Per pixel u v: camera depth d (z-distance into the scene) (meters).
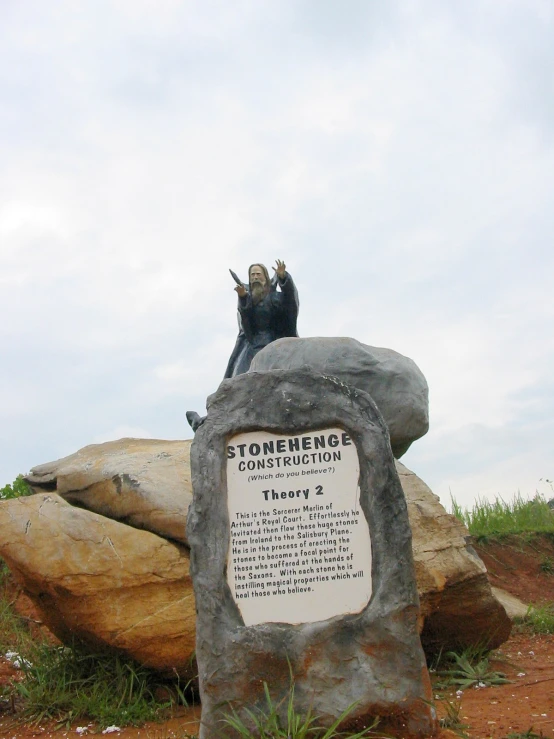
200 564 2.49
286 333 4.79
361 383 3.62
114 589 3.13
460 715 2.64
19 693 3.10
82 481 3.54
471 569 3.41
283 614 2.43
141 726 2.82
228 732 2.33
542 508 7.00
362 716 2.29
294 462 2.56
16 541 3.22
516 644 4.29
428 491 3.72
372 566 2.44
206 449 2.59
